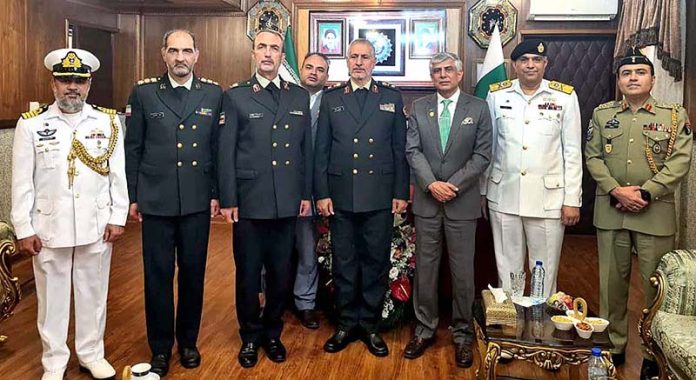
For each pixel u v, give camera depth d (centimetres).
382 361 296
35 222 252
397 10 611
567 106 295
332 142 302
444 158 294
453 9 604
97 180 261
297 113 288
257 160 278
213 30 636
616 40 541
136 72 645
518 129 296
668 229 280
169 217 270
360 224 303
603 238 293
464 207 293
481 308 263
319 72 346
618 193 280
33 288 402
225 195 274
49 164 251
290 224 289
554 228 297
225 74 639
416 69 613
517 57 294
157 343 283
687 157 275
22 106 491
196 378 276
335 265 308
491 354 231
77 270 265
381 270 305
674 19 419
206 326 343
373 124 296
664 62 429
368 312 310
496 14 597
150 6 628
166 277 277
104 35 628
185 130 268
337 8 615
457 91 300
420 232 300
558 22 592
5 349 305
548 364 228
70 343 311
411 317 351
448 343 318
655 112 282
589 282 445
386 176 298
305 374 281
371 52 297
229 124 277
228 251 521
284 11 622
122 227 267
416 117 301
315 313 366
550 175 295
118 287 411
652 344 250
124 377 187
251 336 295
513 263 305
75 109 254
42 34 521
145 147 270
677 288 243
